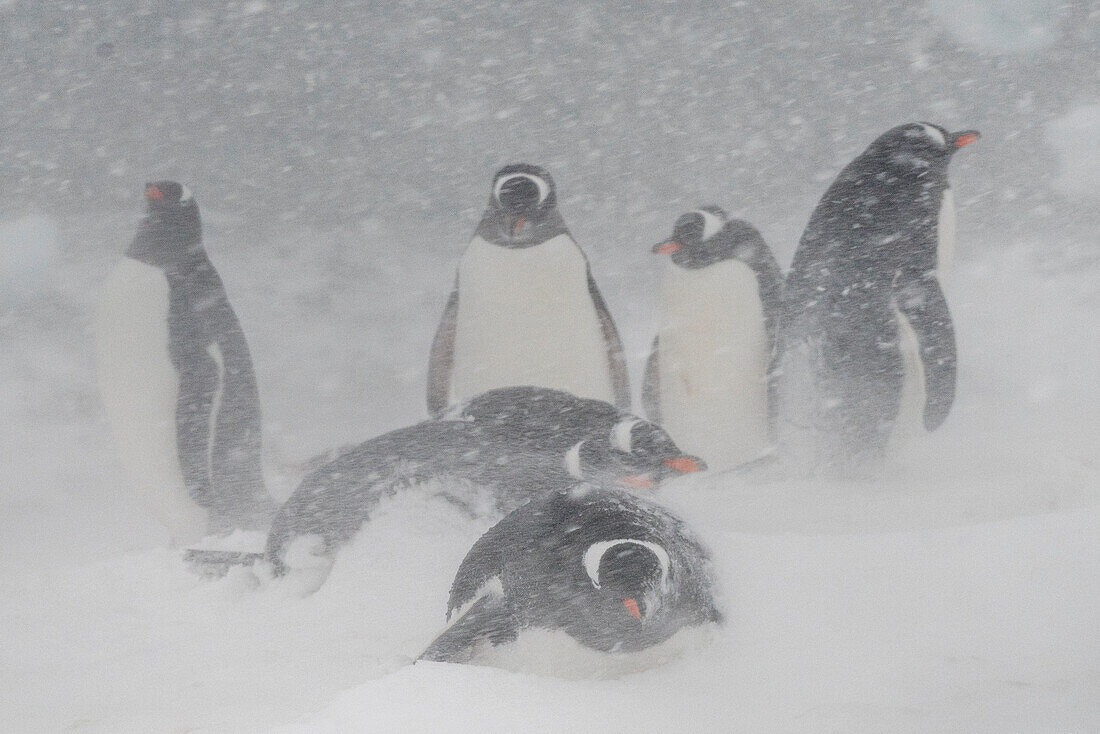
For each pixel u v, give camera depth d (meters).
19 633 8.59
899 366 14.65
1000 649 6.45
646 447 9.19
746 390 15.45
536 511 7.13
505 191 14.52
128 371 14.64
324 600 8.59
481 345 14.92
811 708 5.80
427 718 5.61
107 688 7.15
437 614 8.19
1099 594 6.87
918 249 14.64
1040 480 12.67
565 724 5.56
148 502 15.49
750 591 7.35
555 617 6.36
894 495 13.01
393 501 8.85
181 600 9.16
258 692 6.83
